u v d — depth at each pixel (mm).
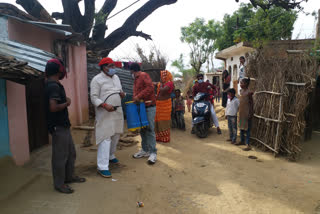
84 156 5121
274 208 3238
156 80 10023
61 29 5828
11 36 4598
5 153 3799
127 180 3990
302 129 4996
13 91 3979
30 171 3936
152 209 3191
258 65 6059
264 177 4227
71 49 7605
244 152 5598
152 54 10766
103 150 4016
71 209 2938
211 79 23562
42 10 10211
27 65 3055
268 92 5449
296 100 5043
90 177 4008
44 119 5602
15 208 2873
